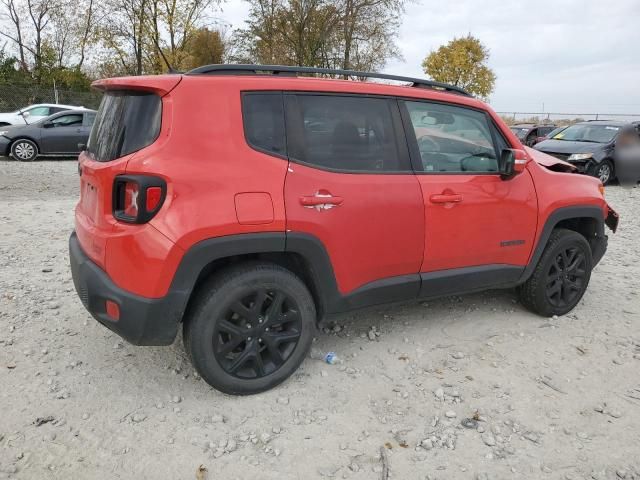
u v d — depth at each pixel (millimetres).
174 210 2742
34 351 3586
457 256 3777
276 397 3182
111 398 3107
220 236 2842
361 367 3553
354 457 2707
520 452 2781
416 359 3678
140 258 2746
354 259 3320
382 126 3475
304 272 3295
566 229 4457
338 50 29062
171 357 3582
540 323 4336
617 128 14273
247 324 3088
